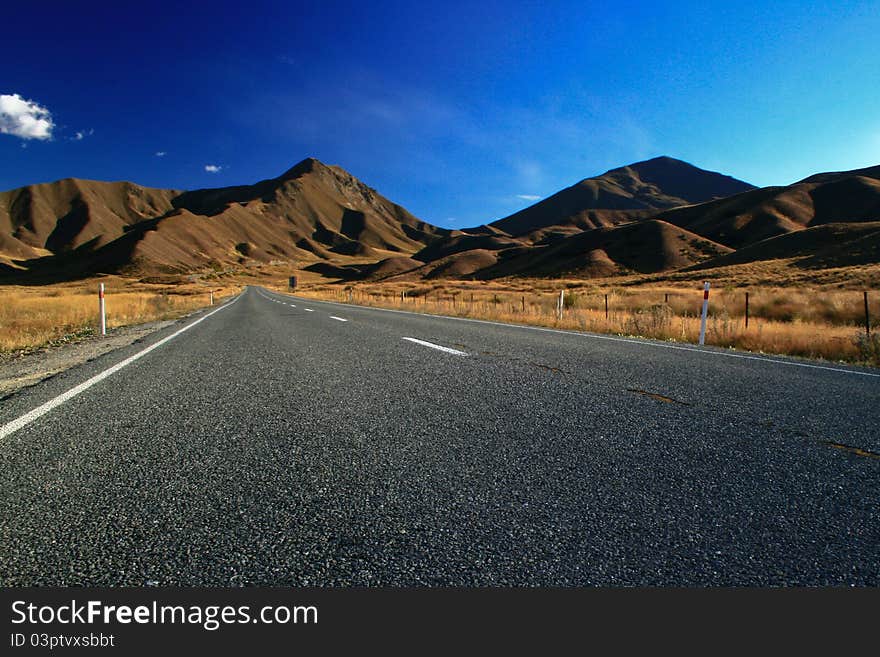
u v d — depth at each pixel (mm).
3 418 3268
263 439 2760
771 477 2219
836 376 4895
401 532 1721
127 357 6320
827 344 8188
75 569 1516
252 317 14938
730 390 4066
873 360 7133
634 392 3943
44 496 2008
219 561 1555
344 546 1634
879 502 1976
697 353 6508
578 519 1815
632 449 2578
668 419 3154
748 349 8406
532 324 12492
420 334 8898
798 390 4109
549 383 4297
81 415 3332
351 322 12133
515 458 2439
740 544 1655
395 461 2398
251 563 1547
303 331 9664
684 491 2062
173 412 3395
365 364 5391
